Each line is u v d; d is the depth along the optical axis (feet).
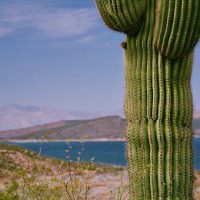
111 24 16.78
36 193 17.61
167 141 16.02
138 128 16.28
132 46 16.63
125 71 16.90
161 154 16.01
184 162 16.15
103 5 16.69
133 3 16.35
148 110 16.20
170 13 15.74
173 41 15.90
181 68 16.31
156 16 16.14
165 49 16.05
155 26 16.17
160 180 15.99
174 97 16.17
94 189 25.80
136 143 16.31
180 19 15.70
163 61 16.22
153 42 16.25
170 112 16.10
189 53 16.35
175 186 16.05
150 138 16.08
